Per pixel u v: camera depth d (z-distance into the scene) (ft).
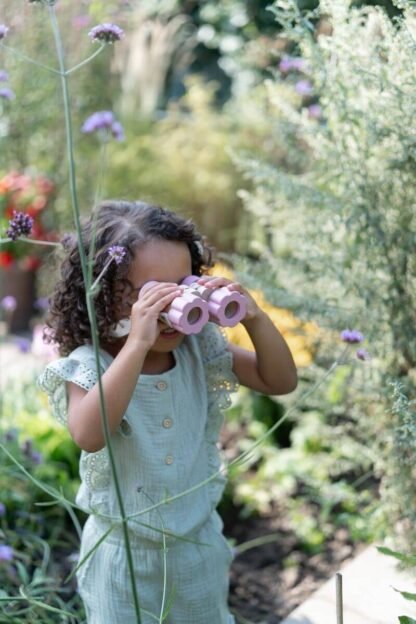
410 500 7.01
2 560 6.70
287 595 8.01
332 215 7.57
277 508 9.50
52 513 8.73
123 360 4.86
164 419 5.44
